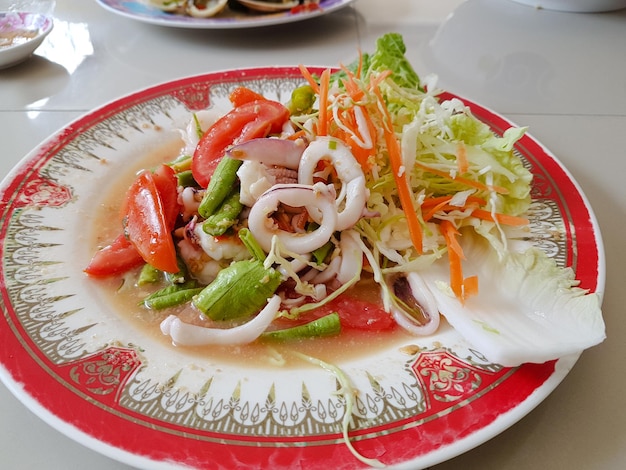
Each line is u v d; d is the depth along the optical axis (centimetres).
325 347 19
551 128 30
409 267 21
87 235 23
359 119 22
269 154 21
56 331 18
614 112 32
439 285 20
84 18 43
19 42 36
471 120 25
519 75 36
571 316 18
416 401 16
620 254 23
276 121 23
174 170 24
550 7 44
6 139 29
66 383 16
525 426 17
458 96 30
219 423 15
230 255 21
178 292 21
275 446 14
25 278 20
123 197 25
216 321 20
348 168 21
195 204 22
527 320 18
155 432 15
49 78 35
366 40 40
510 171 23
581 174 27
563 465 16
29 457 16
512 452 16
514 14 44
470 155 24
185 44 39
